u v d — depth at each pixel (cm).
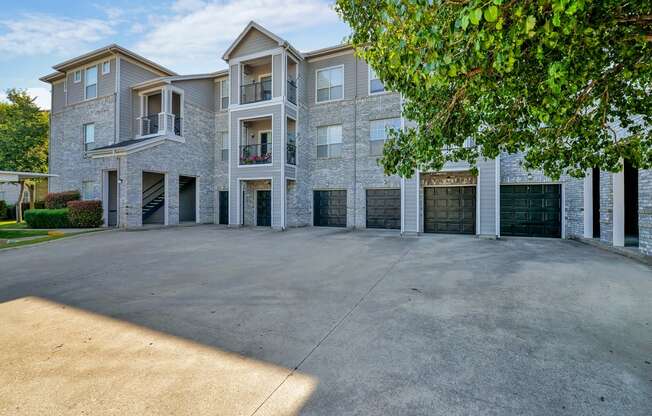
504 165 1194
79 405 218
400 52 267
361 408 212
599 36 252
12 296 468
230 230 1415
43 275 595
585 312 385
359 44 378
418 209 1220
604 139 401
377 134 1473
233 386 239
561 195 1129
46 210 1459
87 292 486
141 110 1708
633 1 231
